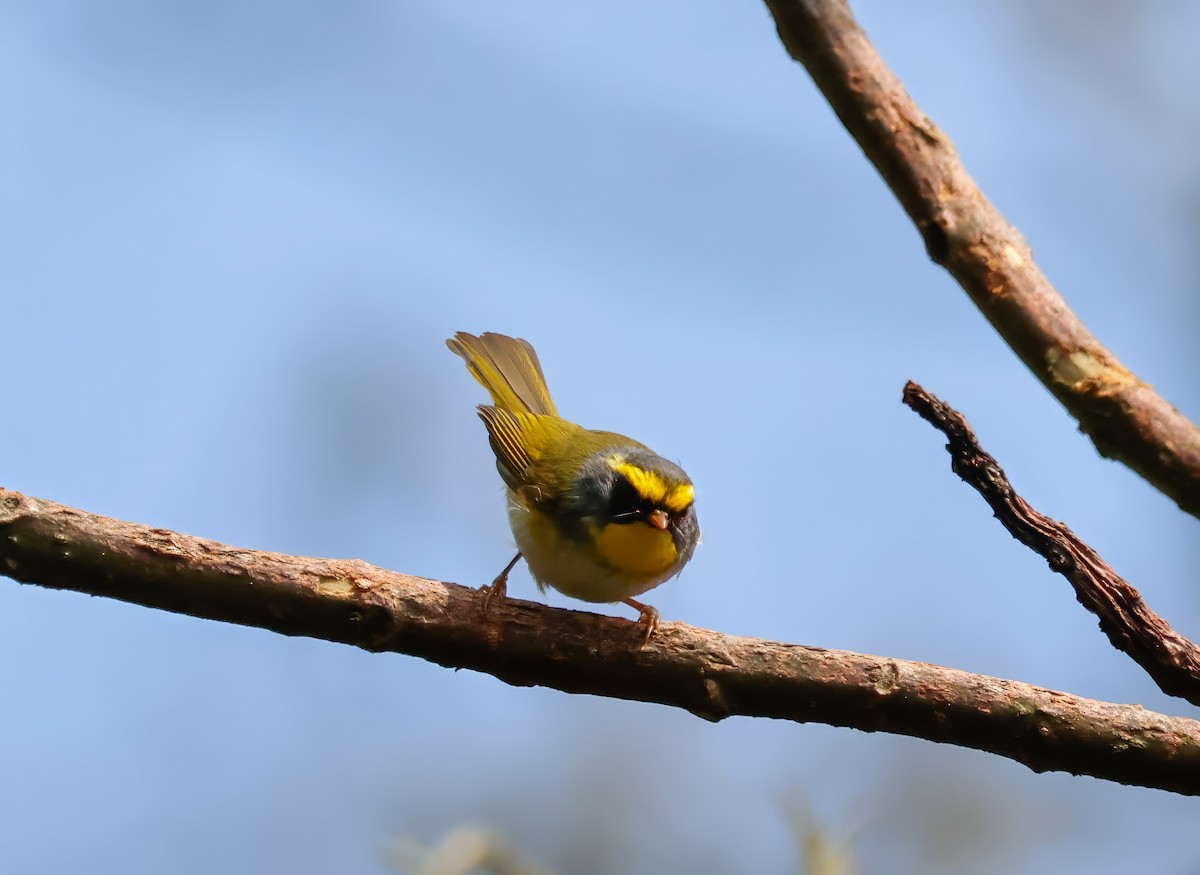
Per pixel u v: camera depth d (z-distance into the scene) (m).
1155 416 6.28
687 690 9.82
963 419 8.26
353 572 9.48
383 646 9.65
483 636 9.73
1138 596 8.22
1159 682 8.19
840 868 10.29
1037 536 8.31
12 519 8.70
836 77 6.30
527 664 9.82
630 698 10.01
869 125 6.34
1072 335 6.38
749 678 9.70
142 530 9.02
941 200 6.39
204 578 9.08
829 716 9.65
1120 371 6.37
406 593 9.59
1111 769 9.16
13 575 8.85
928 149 6.39
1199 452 6.25
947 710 9.36
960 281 6.50
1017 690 9.30
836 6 6.28
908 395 8.43
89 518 8.92
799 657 9.66
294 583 9.27
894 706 9.45
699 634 9.88
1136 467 6.39
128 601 9.10
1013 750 9.34
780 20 6.30
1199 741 8.98
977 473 8.31
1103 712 9.16
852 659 9.62
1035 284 6.39
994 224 6.41
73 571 8.87
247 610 9.24
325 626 9.41
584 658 9.81
